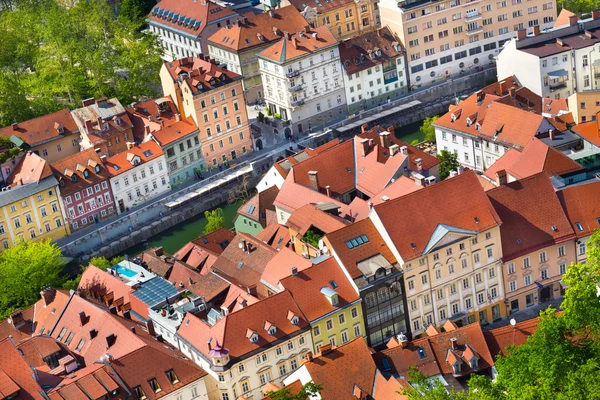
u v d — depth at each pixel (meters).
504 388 164.12
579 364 158.00
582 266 169.38
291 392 197.00
